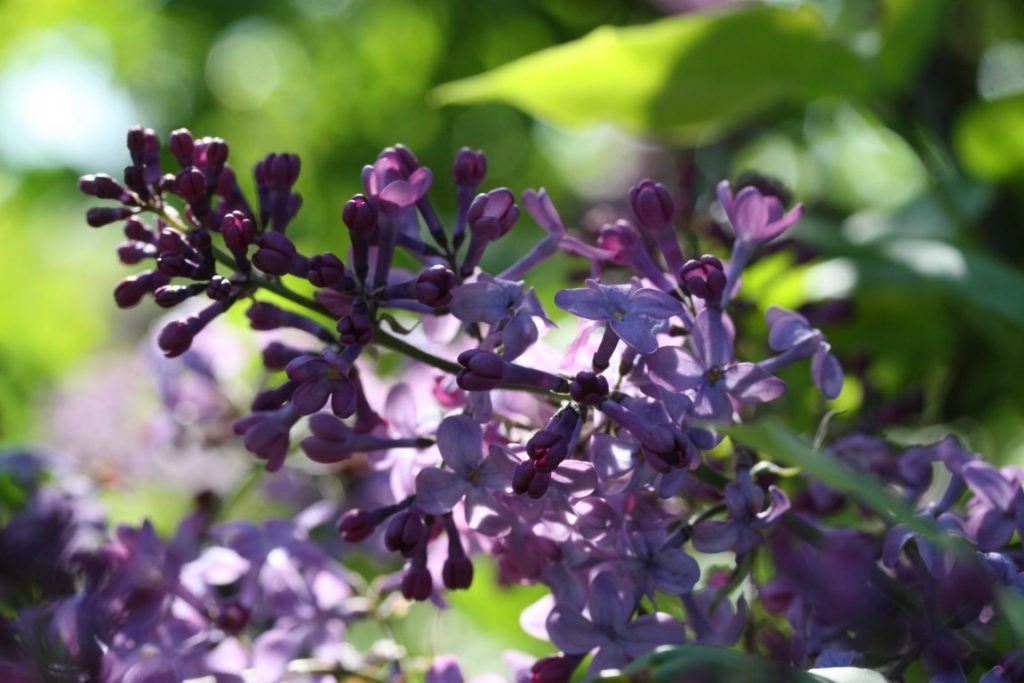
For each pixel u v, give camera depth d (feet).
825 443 1.88
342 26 3.65
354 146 3.59
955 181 2.22
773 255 1.95
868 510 1.73
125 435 2.19
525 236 2.77
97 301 3.92
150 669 1.68
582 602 1.65
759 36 2.07
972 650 1.63
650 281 1.68
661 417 1.61
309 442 1.65
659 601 1.75
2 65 4.05
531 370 1.62
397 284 1.65
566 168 3.62
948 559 1.61
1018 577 1.61
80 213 3.98
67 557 1.76
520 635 2.08
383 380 1.85
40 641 1.69
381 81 3.62
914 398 1.91
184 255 1.65
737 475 1.64
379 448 1.66
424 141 3.52
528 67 2.08
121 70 3.92
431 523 1.65
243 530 1.77
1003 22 2.55
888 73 2.12
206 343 2.00
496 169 3.52
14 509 1.88
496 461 1.59
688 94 2.12
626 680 1.53
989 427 2.19
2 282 3.89
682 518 1.68
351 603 1.78
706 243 1.96
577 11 3.12
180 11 3.70
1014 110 2.17
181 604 1.74
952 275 1.99
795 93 2.15
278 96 3.81
